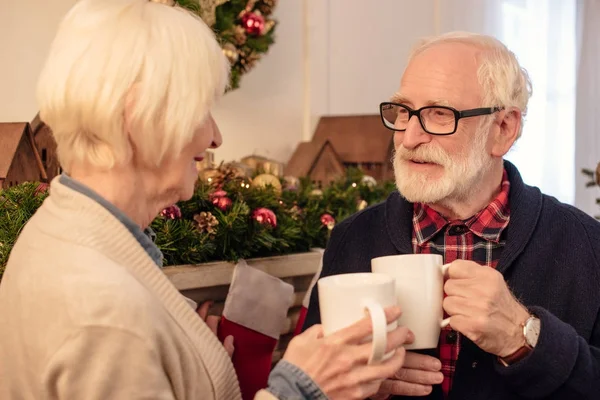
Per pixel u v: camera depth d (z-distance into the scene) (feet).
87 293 2.43
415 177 3.55
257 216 4.62
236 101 7.64
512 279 3.51
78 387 2.38
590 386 3.05
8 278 2.70
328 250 4.09
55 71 2.63
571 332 3.08
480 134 3.54
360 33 9.40
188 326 2.66
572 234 3.56
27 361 2.50
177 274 4.20
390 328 2.72
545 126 12.05
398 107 3.72
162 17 2.73
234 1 6.23
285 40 8.23
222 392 2.72
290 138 8.36
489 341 2.97
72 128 2.64
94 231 2.60
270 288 4.16
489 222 3.64
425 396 3.53
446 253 3.72
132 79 2.60
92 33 2.63
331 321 2.73
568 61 12.26
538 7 12.06
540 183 12.05
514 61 3.69
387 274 2.96
